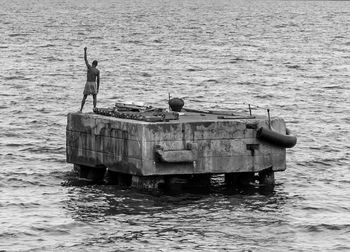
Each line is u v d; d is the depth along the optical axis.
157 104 70.06
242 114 43.62
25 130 57.56
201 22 199.75
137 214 38.28
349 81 87.69
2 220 37.78
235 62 105.12
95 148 42.38
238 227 37.00
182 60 107.06
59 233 36.28
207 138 40.69
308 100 73.62
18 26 173.25
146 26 179.62
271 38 148.00
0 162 48.22
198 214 38.34
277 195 41.50
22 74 89.50
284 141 41.56
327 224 37.56
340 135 57.28
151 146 40.03
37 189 42.47
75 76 89.19
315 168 47.66
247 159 41.41
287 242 35.53
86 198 40.41
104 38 143.38
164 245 34.88
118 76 88.75
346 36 154.75
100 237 35.72
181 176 41.47
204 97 75.38
